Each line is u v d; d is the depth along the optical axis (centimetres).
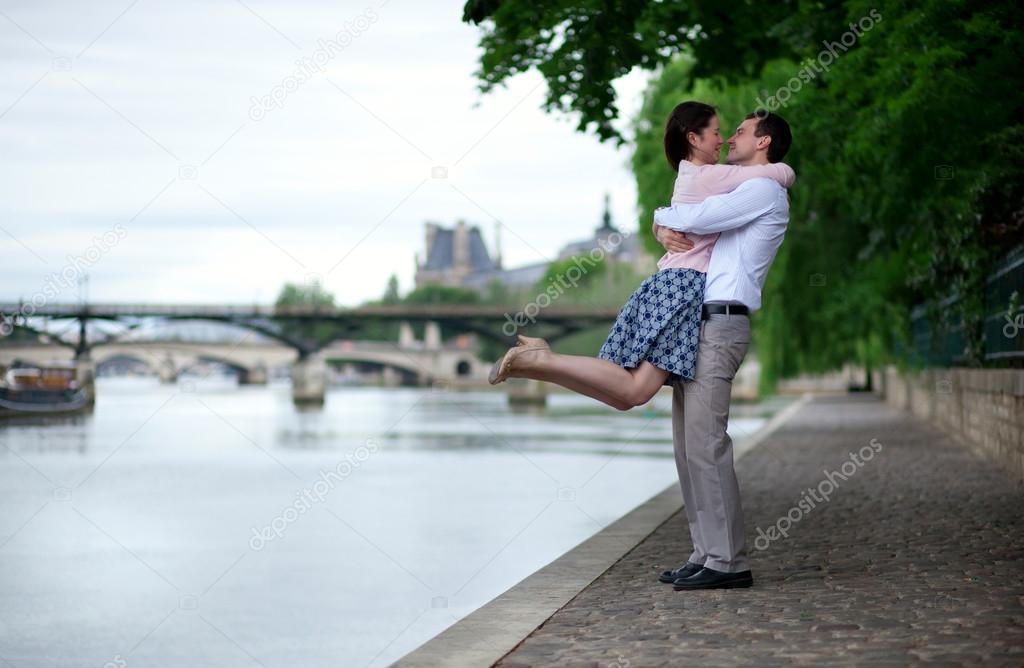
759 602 594
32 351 6956
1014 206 1348
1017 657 458
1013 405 1340
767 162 648
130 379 16762
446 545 1577
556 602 618
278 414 7044
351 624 1151
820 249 2803
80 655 1059
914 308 2891
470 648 514
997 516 957
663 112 2705
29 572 1526
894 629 518
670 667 464
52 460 3666
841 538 838
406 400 9962
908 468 1474
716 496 634
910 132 1127
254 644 1084
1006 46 1042
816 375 4294
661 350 618
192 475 3111
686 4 1323
